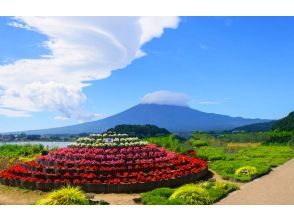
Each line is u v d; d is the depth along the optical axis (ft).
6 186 60.18
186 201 48.29
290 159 99.91
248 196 52.90
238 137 160.45
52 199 45.24
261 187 59.31
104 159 67.00
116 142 75.10
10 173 63.21
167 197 52.16
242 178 67.00
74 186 56.75
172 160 71.67
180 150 109.60
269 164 84.99
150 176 60.90
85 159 66.80
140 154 70.33
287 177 67.67
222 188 57.52
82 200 45.62
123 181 58.29
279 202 48.73
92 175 59.31
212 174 74.69
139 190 57.36
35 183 58.03
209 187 58.95
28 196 55.01
